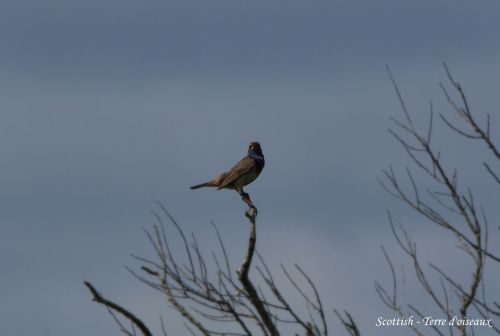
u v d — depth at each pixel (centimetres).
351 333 1188
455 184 1234
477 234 1225
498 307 1239
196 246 1241
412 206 1261
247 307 1224
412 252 1280
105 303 1194
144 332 1204
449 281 1259
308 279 1201
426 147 1245
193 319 1215
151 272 1241
